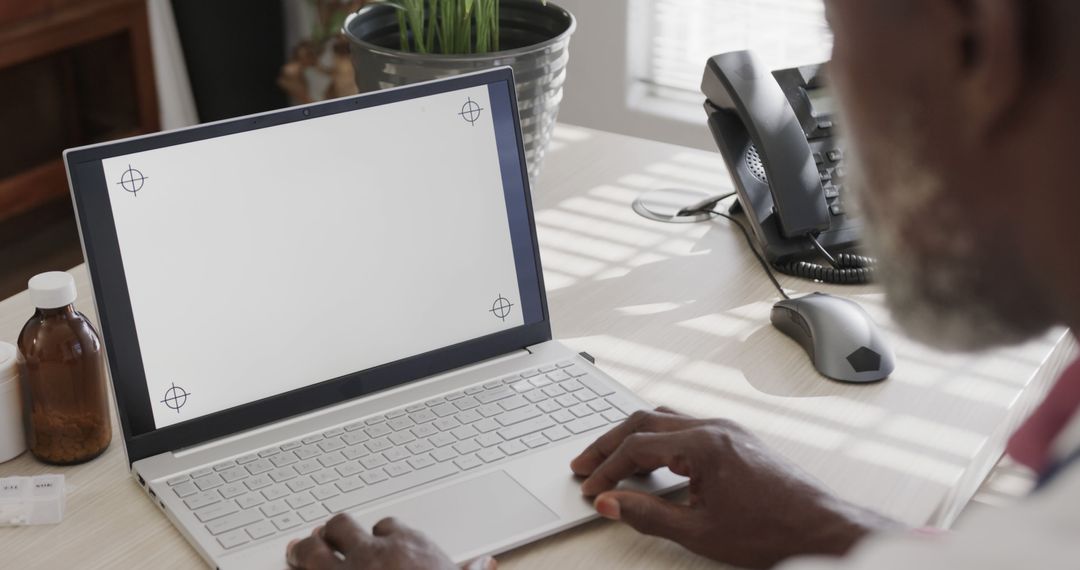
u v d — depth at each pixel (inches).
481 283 43.7
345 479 37.0
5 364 38.2
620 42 108.2
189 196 38.4
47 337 37.2
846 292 50.8
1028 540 14.7
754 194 53.3
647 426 37.1
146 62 110.7
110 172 37.0
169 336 38.2
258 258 39.6
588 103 112.8
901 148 17.5
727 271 52.5
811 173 52.2
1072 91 14.9
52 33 101.3
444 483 36.9
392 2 58.2
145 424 37.9
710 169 63.4
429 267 42.7
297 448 38.6
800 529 32.3
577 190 60.7
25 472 38.4
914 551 15.9
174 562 34.3
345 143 41.1
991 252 17.4
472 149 43.5
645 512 34.3
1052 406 23.7
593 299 49.8
